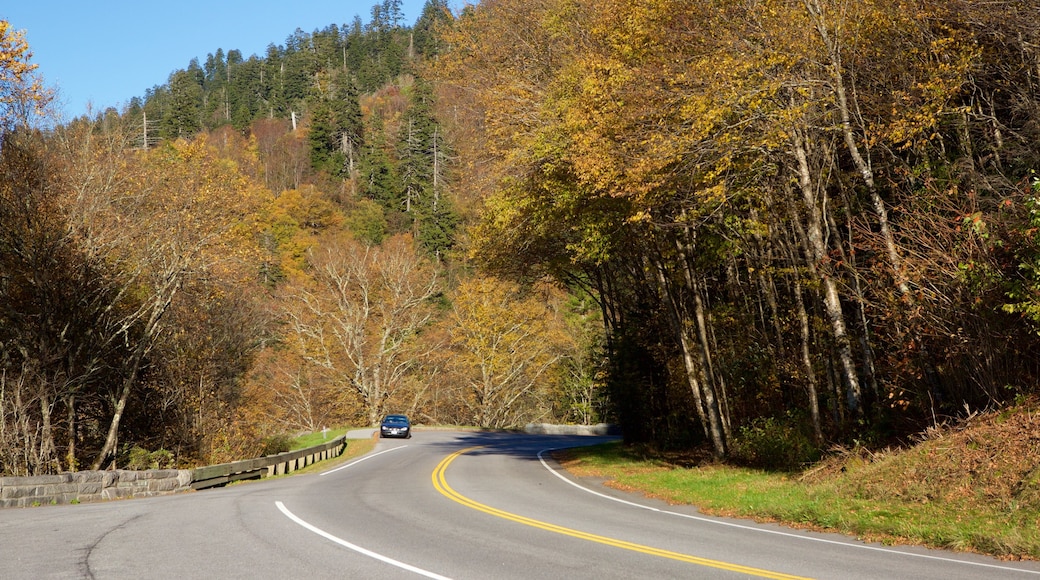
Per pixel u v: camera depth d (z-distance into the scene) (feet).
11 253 79.46
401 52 563.48
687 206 71.72
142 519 42.39
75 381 81.00
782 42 55.06
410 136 330.13
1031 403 45.34
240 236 95.91
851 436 60.49
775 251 79.66
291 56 585.63
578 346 206.08
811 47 56.03
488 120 81.20
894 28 56.18
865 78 62.13
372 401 199.00
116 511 46.91
